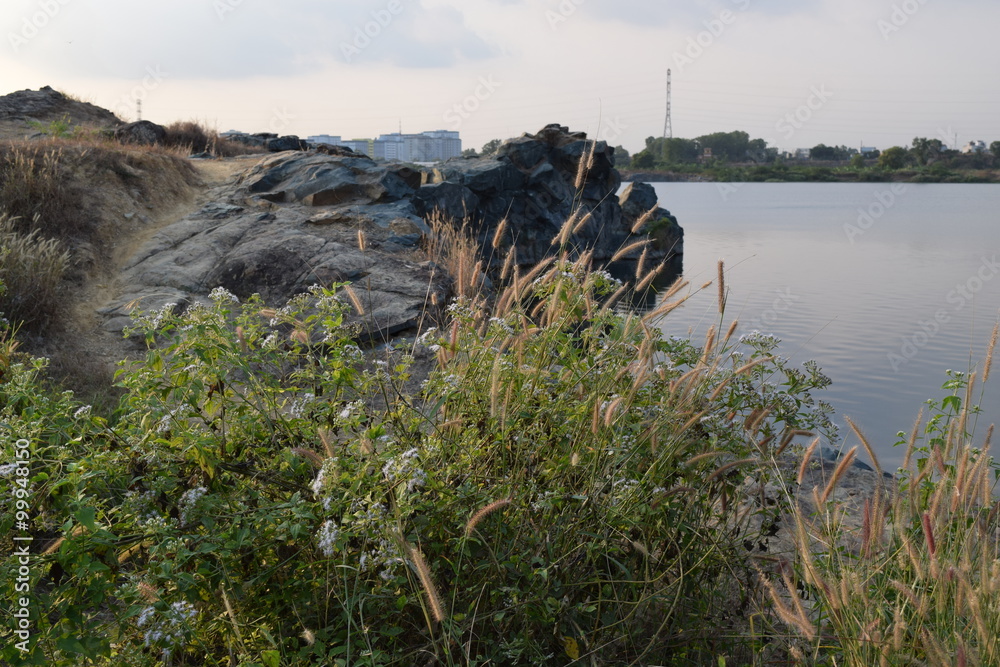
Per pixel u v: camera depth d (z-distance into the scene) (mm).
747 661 3875
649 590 3613
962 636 2984
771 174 170000
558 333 4137
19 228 12523
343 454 3477
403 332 10406
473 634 3213
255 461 3650
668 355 4566
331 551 2908
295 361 4441
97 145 16250
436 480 3352
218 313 3900
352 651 3094
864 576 3326
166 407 3660
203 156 23828
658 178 148750
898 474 3766
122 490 3389
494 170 34656
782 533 4926
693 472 3967
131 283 12531
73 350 9781
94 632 2924
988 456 3211
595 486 3650
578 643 3416
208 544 3084
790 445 4316
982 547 3109
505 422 3625
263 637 3197
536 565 3395
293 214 15945
